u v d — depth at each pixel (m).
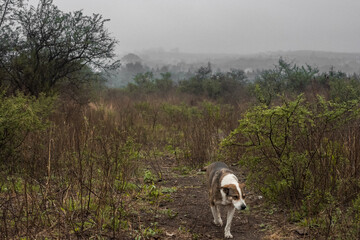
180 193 7.19
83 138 7.78
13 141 7.45
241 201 4.93
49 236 4.60
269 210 6.01
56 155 7.48
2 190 6.18
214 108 14.82
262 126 6.14
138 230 5.04
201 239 5.02
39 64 13.19
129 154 7.48
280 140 6.07
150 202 6.28
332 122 6.19
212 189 5.48
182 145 11.02
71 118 11.12
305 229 5.02
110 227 5.05
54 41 13.08
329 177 5.92
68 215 4.95
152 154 10.38
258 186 6.34
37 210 4.87
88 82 15.34
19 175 6.89
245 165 6.45
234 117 12.40
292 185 6.00
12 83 12.84
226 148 9.15
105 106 15.00
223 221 5.75
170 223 5.55
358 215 4.86
